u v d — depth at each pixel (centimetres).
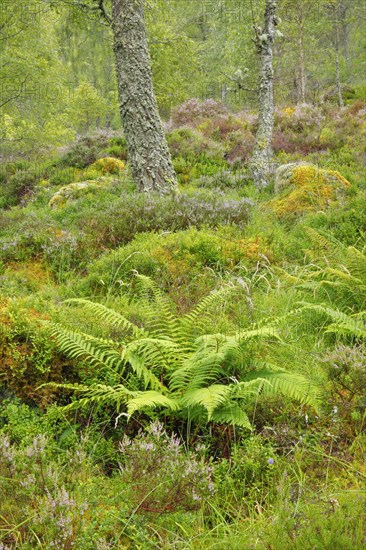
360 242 676
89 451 331
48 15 2344
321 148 1478
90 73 3912
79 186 1213
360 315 441
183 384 366
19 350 384
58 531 237
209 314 464
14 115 2264
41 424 351
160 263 629
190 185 1254
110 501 275
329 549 217
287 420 342
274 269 615
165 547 241
